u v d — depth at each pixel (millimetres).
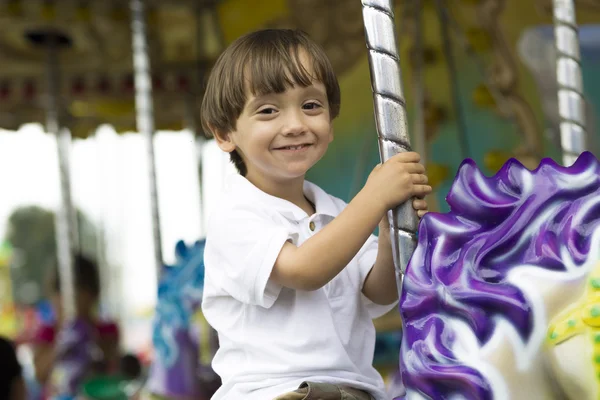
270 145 1369
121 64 5438
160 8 4449
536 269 1036
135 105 6023
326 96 1408
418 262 1138
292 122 1352
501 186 1125
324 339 1399
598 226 1029
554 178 1090
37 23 4566
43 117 6074
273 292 1369
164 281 2734
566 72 1633
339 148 4027
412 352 1084
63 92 5691
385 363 3180
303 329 1398
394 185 1246
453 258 1113
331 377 1375
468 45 3592
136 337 12836
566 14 1637
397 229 1264
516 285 1032
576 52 1638
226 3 4285
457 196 1142
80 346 4000
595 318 946
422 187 1257
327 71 1417
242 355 1438
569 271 1016
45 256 27812
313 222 1489
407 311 1112
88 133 6559
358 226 1257
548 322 1005
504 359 1013
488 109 3793
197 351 2602
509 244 1077
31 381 5082
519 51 3654
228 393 1425
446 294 1071
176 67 5312
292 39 1411
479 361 1022
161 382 2660
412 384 1072
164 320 2680
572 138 1628
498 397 1001
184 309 2615
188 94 5383
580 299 989
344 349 1421
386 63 1256
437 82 3891
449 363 1040
